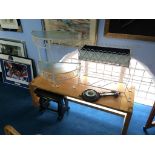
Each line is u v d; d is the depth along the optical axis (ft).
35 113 6.50
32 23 6.16
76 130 5.76
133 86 5.68
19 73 7.83
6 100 7.20
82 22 5.28
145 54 5.36
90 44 5.60
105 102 4.94
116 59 4.56
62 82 5.80
